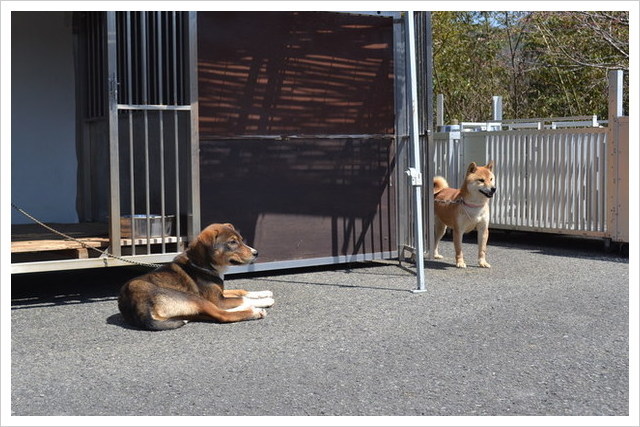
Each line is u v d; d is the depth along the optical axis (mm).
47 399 3939
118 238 6242
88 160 8898
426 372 4316
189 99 6480
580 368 4367
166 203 7195
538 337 5031
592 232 8992
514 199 10016
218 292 5645
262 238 7441
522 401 3848
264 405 3818
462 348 4789
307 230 7691
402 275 7477
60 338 5137
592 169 8969
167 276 5516
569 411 3711
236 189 7281
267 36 7344
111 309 6027
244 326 5418
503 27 17078
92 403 3877
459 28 17000
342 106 7809
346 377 4242
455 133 10766
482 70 17453
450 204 7965
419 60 8023
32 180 8719
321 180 7746
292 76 7504
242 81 7242
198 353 4742
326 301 6230
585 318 5539
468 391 4000
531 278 7172
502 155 10125
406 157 8203
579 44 14836
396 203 8203
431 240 8156
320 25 7613
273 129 7441
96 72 8484
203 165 7105
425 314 5715
